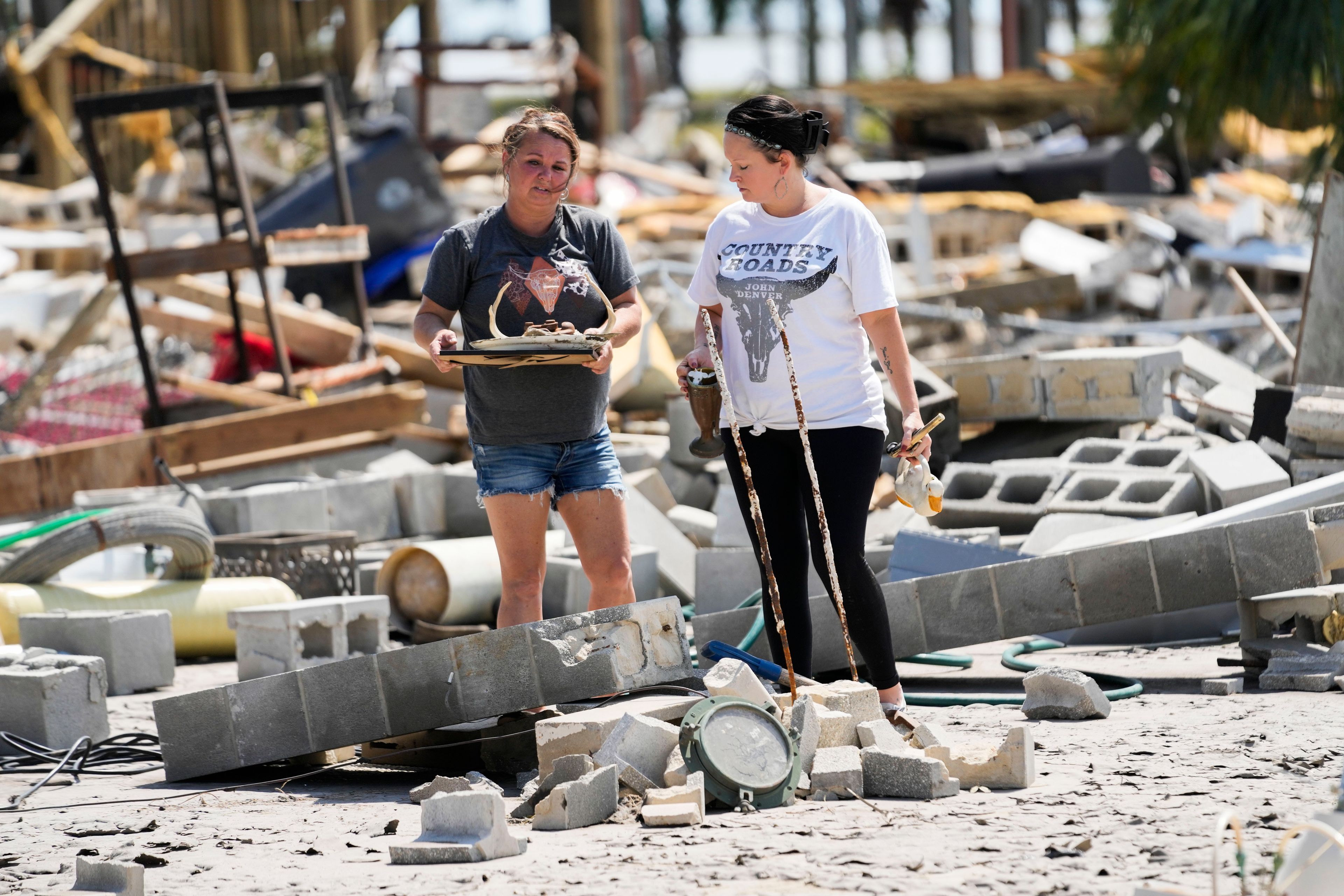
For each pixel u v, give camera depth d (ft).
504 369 57.47
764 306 57.72
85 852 45.62
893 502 100.94
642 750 47.91
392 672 54.85
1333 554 64.80
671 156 410.72
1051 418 105.70
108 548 93.09
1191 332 177.37
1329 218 96.37
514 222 58.75
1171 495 88.33
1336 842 29.86
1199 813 42.19
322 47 346.74
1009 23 486.79
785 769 46.98
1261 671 67.31
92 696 68.39
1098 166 289.53
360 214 212.64
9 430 155.02
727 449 60.18
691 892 36.86
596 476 59.77
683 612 85.25
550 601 92.63
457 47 276.00
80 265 257.96
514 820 47.14
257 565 101.91
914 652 69.62
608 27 404.98
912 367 104.63
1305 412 83.82
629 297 60.18
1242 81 196.24
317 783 56.80
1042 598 68.08
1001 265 241.14
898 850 39.70
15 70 321.11
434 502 118.73
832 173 292.81
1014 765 46.85
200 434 130.41
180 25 343.87
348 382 147.74
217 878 41.39
